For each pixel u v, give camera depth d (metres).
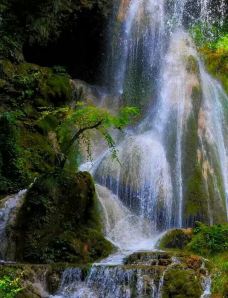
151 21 16.53
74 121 11.11
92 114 10.65
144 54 15.83
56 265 8.12
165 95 13.91
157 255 8.21
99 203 10.38
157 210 11.27
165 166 12.00
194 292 7.28
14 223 9.38
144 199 11.40
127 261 8.27
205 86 14.28
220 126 13.60
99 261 8.74
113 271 7.68
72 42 15.54
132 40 16.11
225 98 14.55
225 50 16.23
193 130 12.61
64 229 9.31
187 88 13.66
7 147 11.70
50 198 9.28
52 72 14.45
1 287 6.94
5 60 13.76
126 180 11.55
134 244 10.08
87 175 10.03
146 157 12.02
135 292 7.43
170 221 11.20
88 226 9.86
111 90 15.62
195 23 17.70
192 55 15.16
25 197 9.49
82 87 14.69
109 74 15.88
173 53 15.34
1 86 13.10
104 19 15.43
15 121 12.16
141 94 14.88
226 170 12.70
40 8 14.09
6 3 13.80
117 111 14.73
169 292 7.29
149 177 11.69
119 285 7.54
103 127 10.85
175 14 17.33
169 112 13.32
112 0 15.57
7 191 11.20
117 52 15.98
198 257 8.09
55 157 12.27
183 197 11.42
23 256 8.99
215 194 11.64
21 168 11.62
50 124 12.91
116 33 15.95
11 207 9.59
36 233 9.10
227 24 18.00
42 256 8.88
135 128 13.61
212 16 18.17
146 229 10.92
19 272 7.75
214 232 9.24
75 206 9.57
